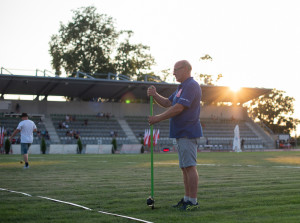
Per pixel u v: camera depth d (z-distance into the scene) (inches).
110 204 185.0
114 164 550.3
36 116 1619.1
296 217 150.0
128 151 1321.4
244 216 153.2
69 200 197.2
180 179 311.1
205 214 157.9
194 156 178.1
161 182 287.1
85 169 443.2
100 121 1749.5
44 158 787.4
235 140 1322.6
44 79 1416.1
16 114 1594.5
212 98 1913.1
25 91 1595.7
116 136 1662.2
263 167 471.5
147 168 459.2
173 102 186.2
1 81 1412.4
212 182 284.2
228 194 217.0
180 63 185.6
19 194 217.8
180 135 178.4
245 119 2063.2
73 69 1959.9
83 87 1566.2
